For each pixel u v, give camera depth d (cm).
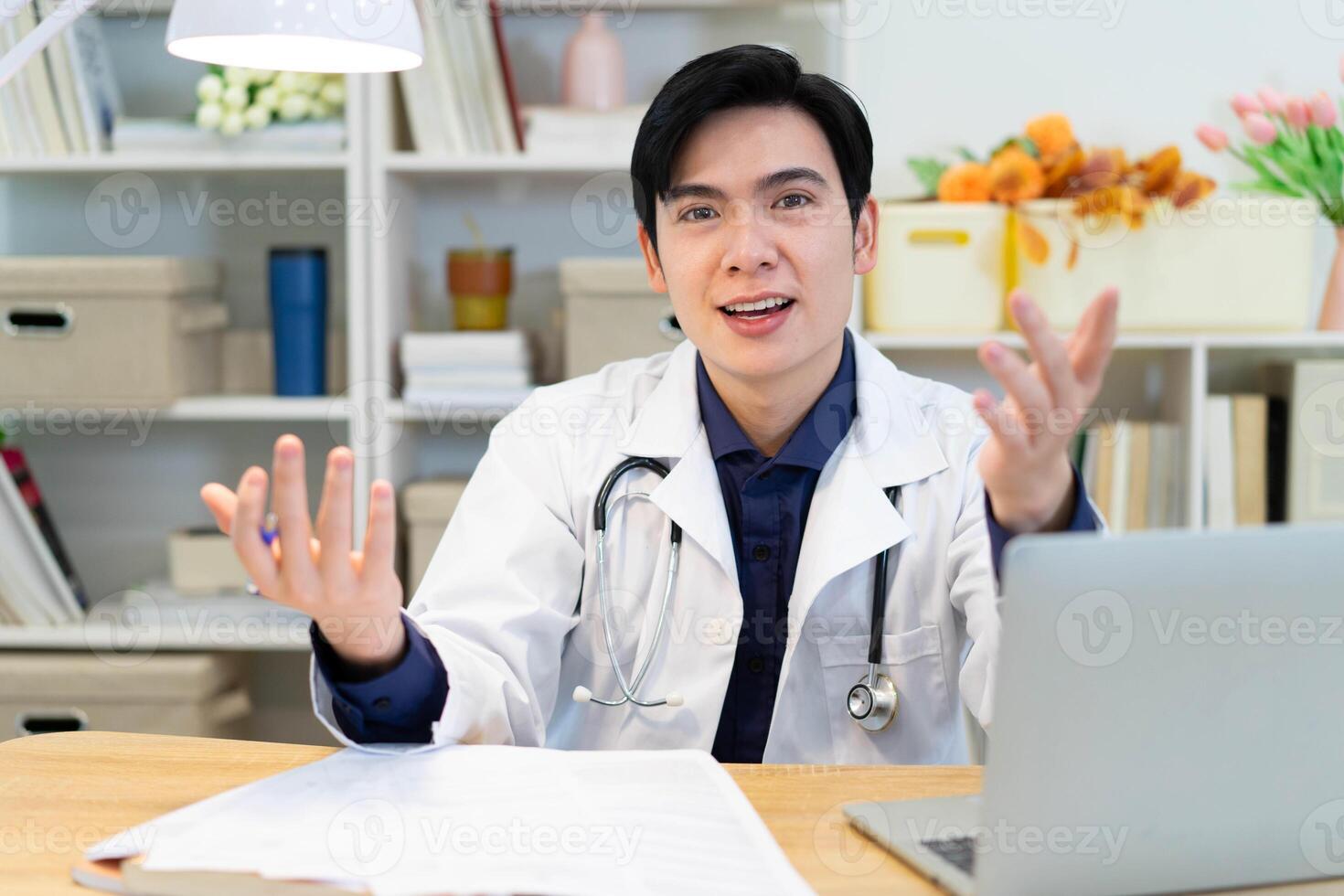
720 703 118
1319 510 210
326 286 218
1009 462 78
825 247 112
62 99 207
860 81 233
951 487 122
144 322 203
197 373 218
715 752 122
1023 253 207
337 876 66
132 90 231
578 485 127
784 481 123
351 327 207
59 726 207
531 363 219
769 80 110
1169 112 232
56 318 209
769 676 122
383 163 205
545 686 117
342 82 208
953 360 238
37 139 207
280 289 214
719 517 121
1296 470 210
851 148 115
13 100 206
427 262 233
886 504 119
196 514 240
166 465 240
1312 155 215
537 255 233
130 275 202
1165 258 205
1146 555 63
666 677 120
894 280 209
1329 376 209
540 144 207
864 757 120
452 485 211
